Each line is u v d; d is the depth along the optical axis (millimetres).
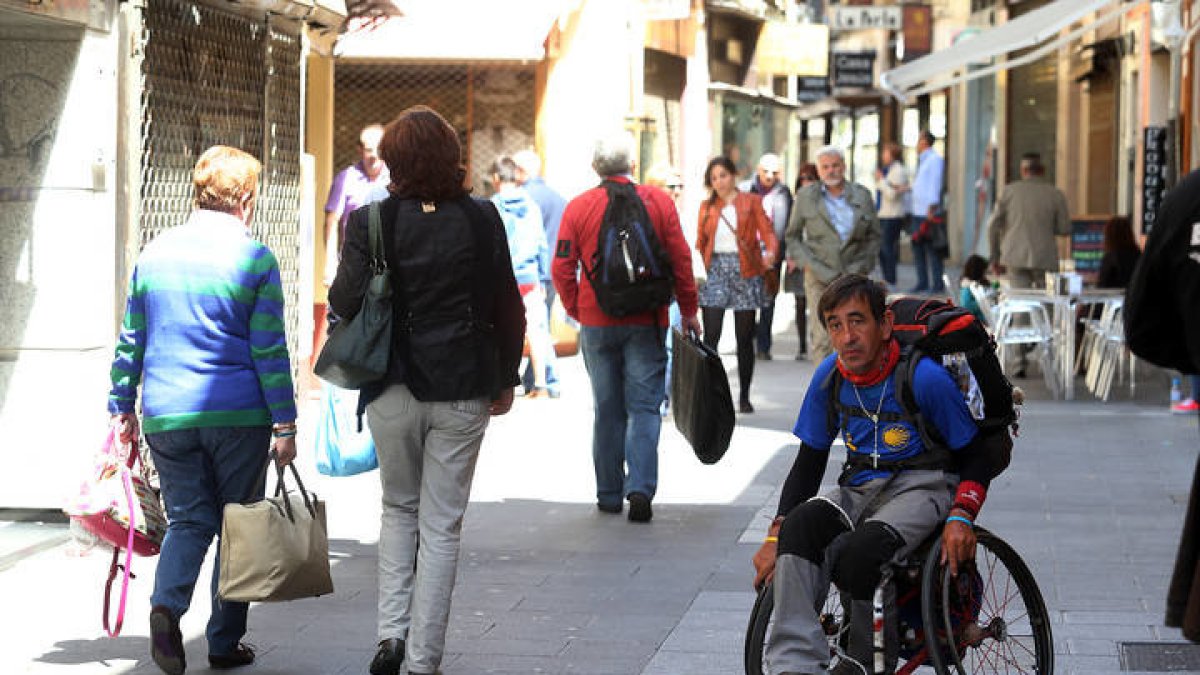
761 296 17219
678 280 11539
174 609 7438
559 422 16531
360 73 22750
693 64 30953
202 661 7980
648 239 11344
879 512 6582
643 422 11641
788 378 20719
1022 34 21141
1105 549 10523
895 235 34906
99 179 11156
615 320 11578
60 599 9188
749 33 35156
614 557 10414
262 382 7613
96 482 7738
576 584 9656
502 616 8883
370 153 17828
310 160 15430
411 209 7531
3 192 11102
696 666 7910
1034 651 6973
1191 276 5629
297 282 15359
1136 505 12008
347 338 7453
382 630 7574
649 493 11609
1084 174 35281
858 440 6781
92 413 11156
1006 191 22734
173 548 7551
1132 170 30656
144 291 7688
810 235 16703
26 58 11039
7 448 11148
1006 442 6758
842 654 6648
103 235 11203
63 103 11031
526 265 18188
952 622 6617
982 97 45031
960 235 46281
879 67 57656
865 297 6664
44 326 11102
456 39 21438
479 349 7582
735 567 10125
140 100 11633
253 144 13930
